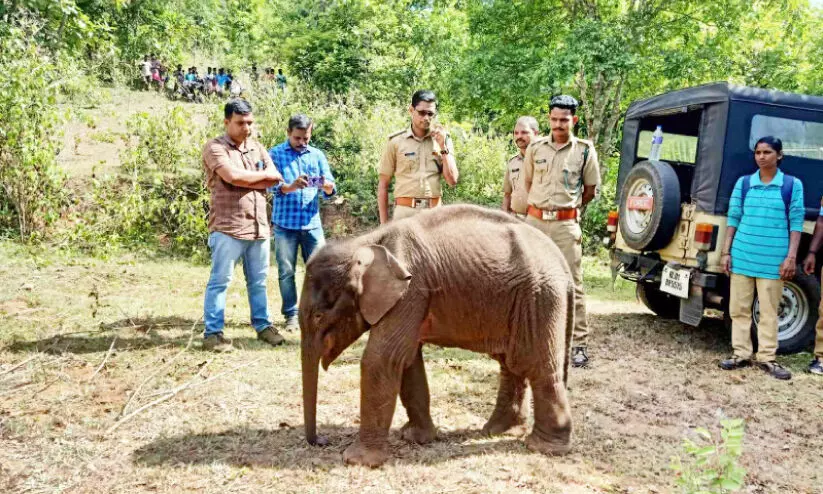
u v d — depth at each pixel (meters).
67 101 13.62
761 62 13.69
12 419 3.98
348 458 3.63
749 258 5.90
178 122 11.03
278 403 4.54
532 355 3.81
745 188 6.02
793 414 4.92
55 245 9.49
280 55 25.77
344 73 20.11
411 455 3.80
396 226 3.81
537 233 4.00
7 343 5.41
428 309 3.73
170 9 25.20
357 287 3.54
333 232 12.39
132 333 5.95
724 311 6.65
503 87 13.51
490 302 3.75
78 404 4.32
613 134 16.16
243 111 5.66
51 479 3.34
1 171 9.56
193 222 9.73
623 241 7.94
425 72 19.05
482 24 14.70
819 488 3.72
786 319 6.70
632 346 6.81
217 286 5.69
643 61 12.73
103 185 9.97
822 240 6.00
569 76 12.36
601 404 4.98
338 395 4.73
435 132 5.64
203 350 5.62
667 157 8.40
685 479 3.08
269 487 3.36
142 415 4.20
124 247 9.93
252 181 5.58
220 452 3.73
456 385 5.15
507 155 14.35
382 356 3.59
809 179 6.81
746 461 4.04
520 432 4.21
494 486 3.46
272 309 7.42
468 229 3.82
